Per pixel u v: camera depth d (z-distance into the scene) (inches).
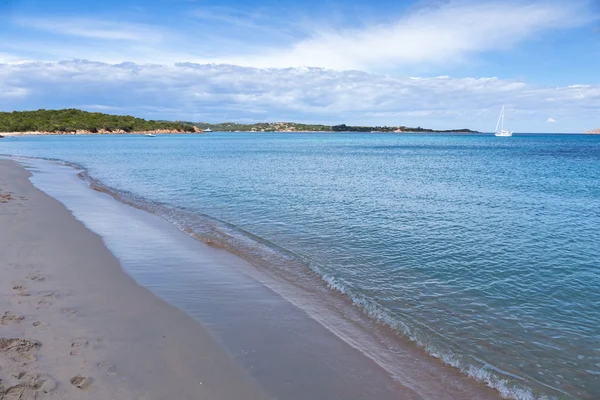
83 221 501.0
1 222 443.8
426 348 233.3
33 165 1299.2
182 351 209.8
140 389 172.2
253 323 252.7
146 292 287.1
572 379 208.2
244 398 175.5
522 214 618.2
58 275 299.4
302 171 1266.0
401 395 189.0
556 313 283.9
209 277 331.6
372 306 286.5
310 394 183.8
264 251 413.7
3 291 257.9
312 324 257.0
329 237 471.2
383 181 1028.5
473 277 350.3
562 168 1443.2
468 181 1045.8
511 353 231.1
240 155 2087.8
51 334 209.6
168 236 458.6
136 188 861.8
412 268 370.0
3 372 170.2
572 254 418.6
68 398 159.5
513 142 4685.0
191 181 985.5
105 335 216.8
